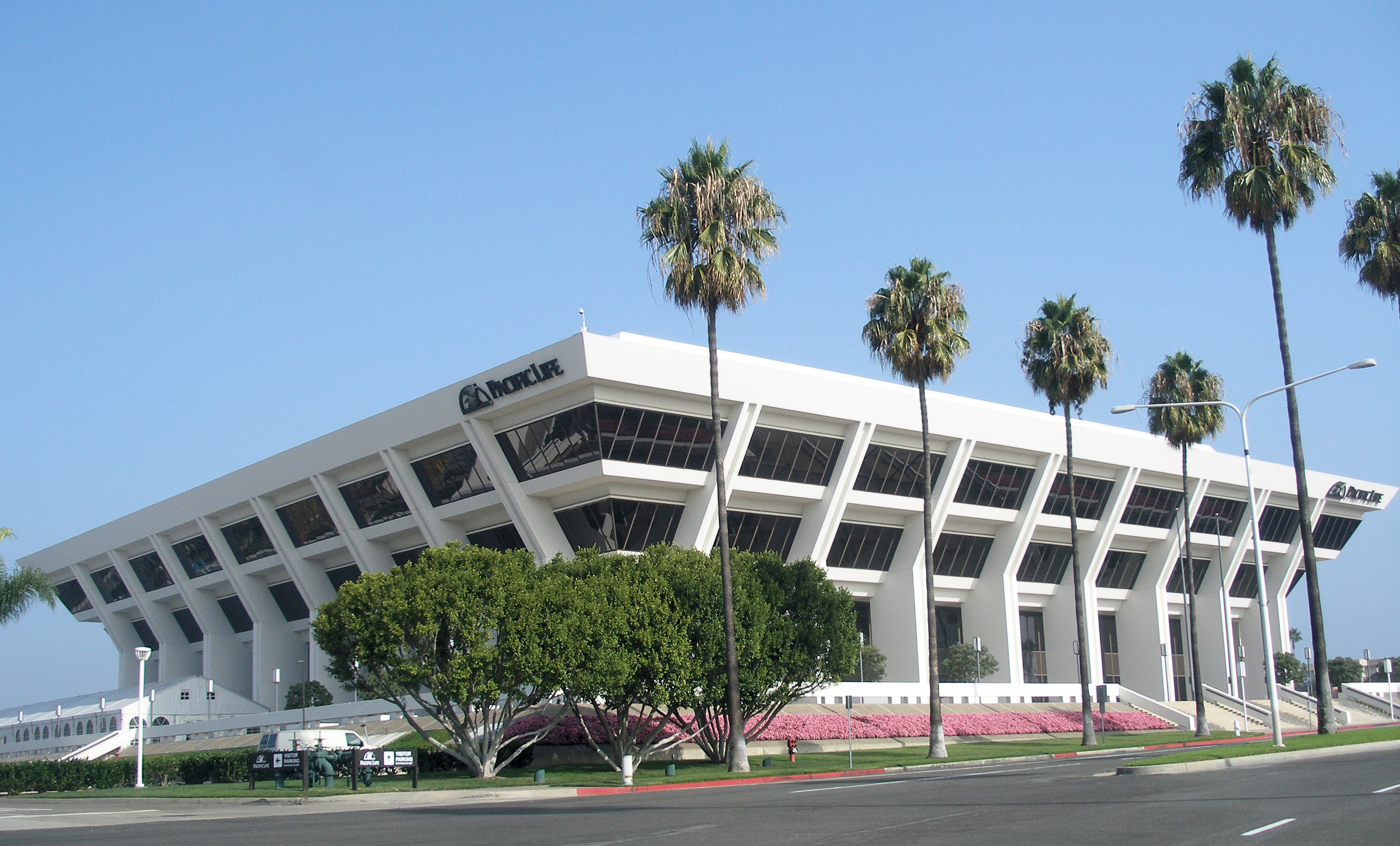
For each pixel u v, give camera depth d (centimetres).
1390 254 4481
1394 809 1711
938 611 7838
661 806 2355
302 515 7425
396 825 2072
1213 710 7794
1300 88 4088
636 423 5625
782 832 1647
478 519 6469
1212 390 6012
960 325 4622
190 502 8094
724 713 4209
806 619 4172
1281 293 4106
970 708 6325
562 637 3575
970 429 6950
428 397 6038
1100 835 1496
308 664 8312
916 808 2017
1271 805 1830
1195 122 4222
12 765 4562
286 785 3591
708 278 3794
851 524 7000
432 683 3550
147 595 9188
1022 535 7631
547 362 5391
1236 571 9525
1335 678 10450
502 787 3259
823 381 6131
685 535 6053
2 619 5172
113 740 6850
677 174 3922
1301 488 4138
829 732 5081
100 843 1816
